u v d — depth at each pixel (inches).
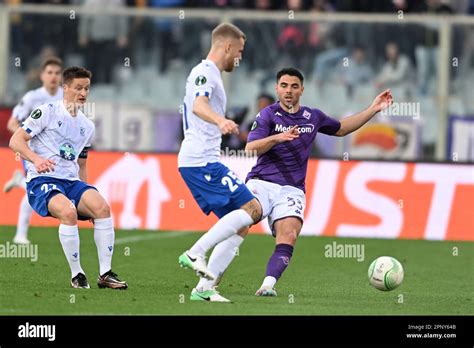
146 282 1448.1
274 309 1184.2
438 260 1884.8
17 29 2726.4
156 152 2298.2
